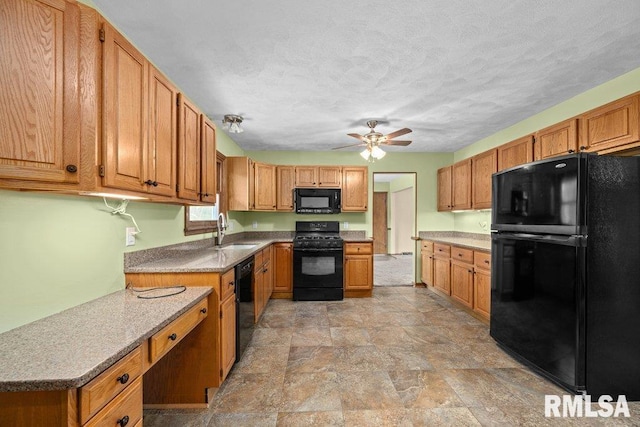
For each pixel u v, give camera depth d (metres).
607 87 2.44
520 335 2.27
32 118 0.99
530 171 2.15
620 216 1.83
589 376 1.80
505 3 1.54
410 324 3.15
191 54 2.00
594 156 1.81
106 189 1.18
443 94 2.66
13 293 1.12
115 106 1.22
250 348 2.58
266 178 4.26
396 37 1.82
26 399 0.79
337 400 1.85
